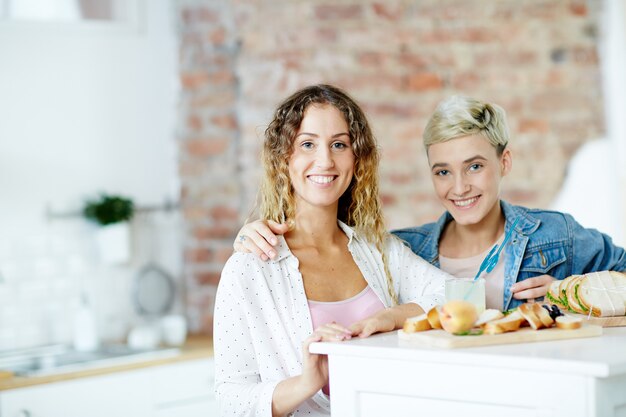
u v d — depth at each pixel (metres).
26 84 3.78
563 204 4.03
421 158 3.91
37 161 3.79
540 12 3.97
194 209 4.09
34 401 3.14
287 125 2.02
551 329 1.68
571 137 4.02
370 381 1.65
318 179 2.01
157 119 4.08
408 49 3.90
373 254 2.15
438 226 2.48
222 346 1.96
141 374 3.41
